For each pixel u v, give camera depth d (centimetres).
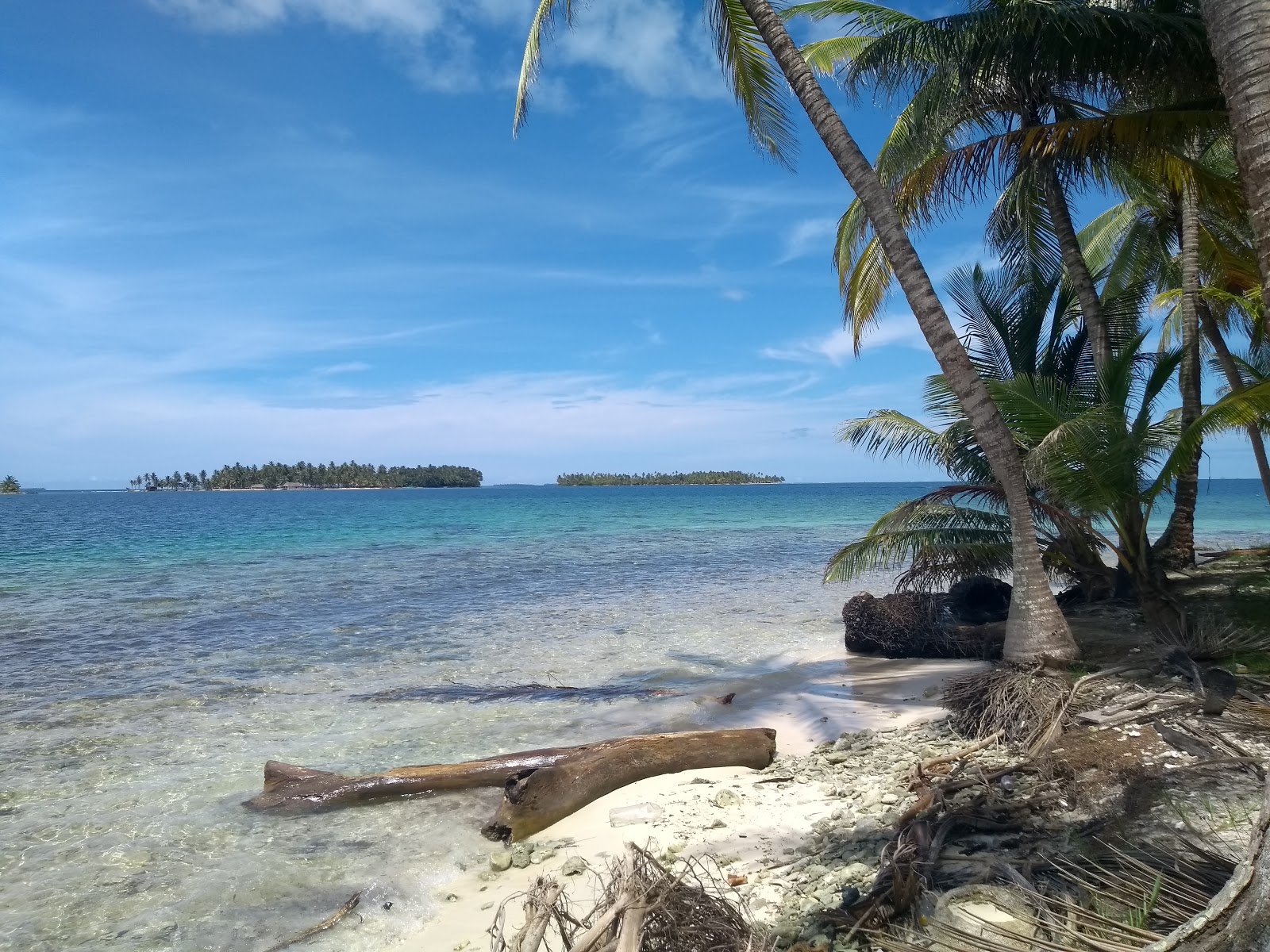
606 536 4156
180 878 548
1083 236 2016
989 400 904
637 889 341
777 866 520
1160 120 966
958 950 356
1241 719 657
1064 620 873
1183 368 1272
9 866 566
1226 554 1678
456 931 474
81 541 3791
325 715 959
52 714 962
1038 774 605
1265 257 354
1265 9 362
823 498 11762
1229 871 380
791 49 930
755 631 1486
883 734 820
